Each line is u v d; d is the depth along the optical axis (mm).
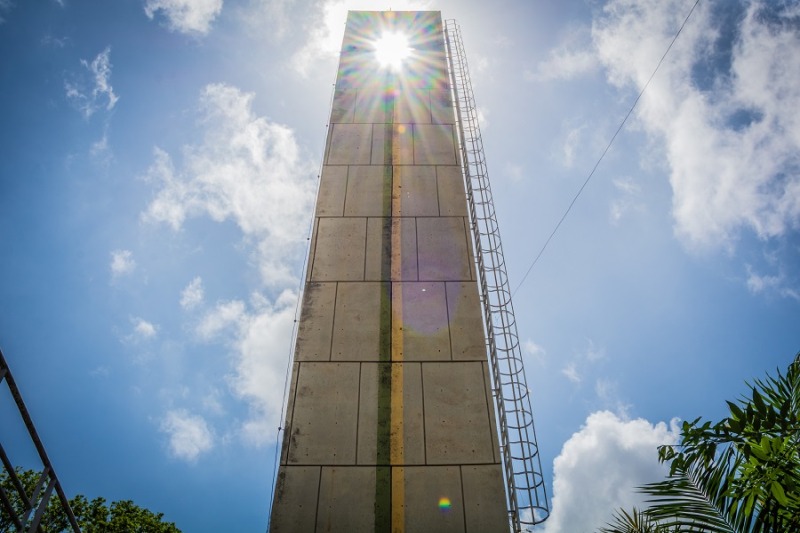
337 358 10328
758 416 5367
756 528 5133
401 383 9992
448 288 11477
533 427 9984
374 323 10859
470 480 8852
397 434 9344
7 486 19672
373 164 13992
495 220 13125
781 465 5039
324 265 11820
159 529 22359
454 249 12172
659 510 5781
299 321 10891
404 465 8977
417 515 8422
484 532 8281
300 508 8453
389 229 12516
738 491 5363
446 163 14102
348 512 8430
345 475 8844
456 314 11055
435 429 9430
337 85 16297
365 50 17359
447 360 10344
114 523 21141
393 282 11539
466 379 10094
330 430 9367
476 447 9234
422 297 11297
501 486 8797
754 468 5332
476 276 11719
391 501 8562
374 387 9930
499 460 9102
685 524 5598
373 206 13000
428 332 10742
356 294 11320
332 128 14984
